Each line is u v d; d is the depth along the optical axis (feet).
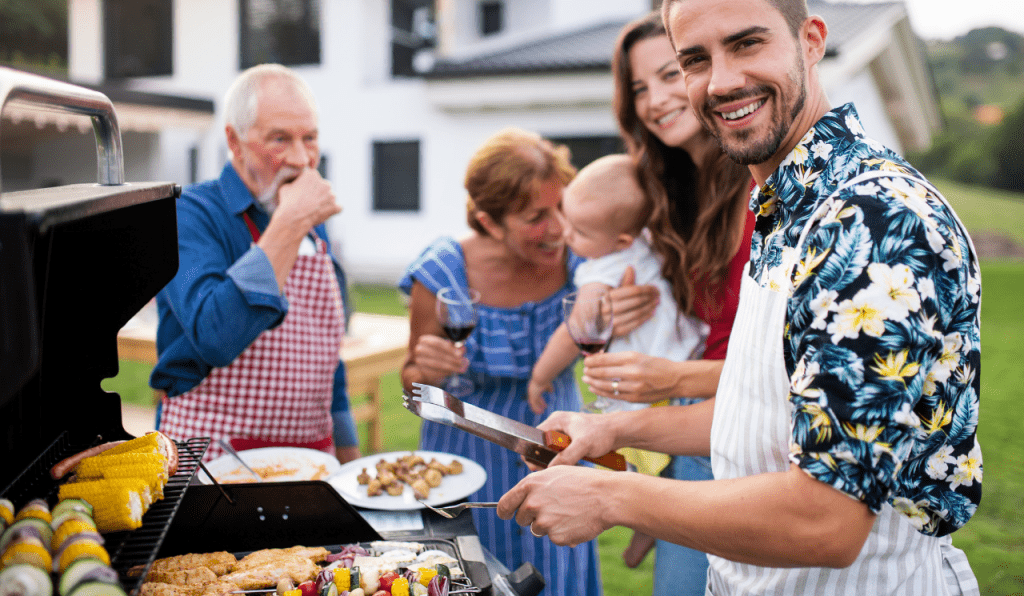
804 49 3.20
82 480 3.36
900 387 2.59
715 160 5.97
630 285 6.40
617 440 4.73
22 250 2.07
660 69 6.07
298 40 42.24
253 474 5.09
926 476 3.18
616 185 6.51
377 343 12.90
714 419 3.93
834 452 2.62
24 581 2.43
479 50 45.70
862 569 3.29
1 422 3.16
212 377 6.21
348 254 42.32
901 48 41.24
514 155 6.50
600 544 12.73
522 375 6.94
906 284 2.61
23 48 87.66
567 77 34.99
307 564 4.00
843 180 3.09
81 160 40.63
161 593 3.73
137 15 45.01
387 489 5.10
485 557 4.58
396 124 40.63
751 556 2.89
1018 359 28.12
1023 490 15.16
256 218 6.56
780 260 3.33
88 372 3.80
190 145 43.11
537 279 7.14
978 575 11.46
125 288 3.79
